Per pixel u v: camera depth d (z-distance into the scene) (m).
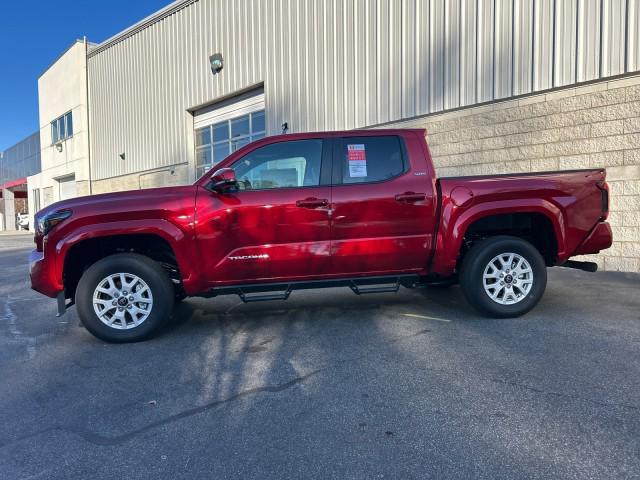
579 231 4.69
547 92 7.66
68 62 21.94
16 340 4.65
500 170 8.27
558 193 4.63
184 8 15.09
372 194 4.49
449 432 2.57
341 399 3.02
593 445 2.39
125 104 18.33
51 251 4.20
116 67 18.62
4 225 35.16
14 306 6.38
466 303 5.47
